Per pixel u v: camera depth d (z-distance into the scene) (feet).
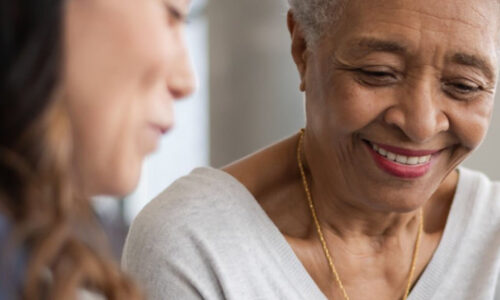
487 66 4.18
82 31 2.14
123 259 4.82
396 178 4.49
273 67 12.78
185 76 2.43
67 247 2.11
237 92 13.07
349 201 4.82
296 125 12.82
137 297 2.32
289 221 5.06
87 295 2.26
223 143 13.35
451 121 4.30
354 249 5.02
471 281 5.12
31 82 1.93
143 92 2.29
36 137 1.98
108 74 2.19
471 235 5.17
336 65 4.33
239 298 4.61
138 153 2.36
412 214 5.07
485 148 8.37
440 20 4.05
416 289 5.03
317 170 4.87
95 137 2.22
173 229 4.64
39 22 1.93
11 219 1.99
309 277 4.81
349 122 4.33
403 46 4.09
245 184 5.06
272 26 12.71
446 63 4.13
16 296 1.93
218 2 13.11
